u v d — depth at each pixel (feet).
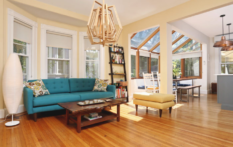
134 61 20.75
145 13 13.17
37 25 12.41
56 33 13.62
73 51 14.65
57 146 5.70
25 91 9.16
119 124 8.34
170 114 10.46
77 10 12.37
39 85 10.07
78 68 14.90
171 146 5.74
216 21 15.74
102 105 7.95
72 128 7.69
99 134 6.91
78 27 15.03
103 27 5.61
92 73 15.49
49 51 13.48
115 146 5.72
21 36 11.02
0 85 9.43
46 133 6.99
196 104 13.99
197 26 17.35
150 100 10.23
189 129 7.56
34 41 12.07
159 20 12.96
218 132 7.18
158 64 24.81
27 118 9.43
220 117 9.73
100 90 12.75
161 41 12.78
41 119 9.29
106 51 15.49
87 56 15.38
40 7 10.85
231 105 11.65
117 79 16.38
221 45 13.08
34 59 12.03
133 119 9.28
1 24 9.35
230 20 15.47
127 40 16.25
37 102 8.75
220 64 21.86
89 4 11.35
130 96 16.35
